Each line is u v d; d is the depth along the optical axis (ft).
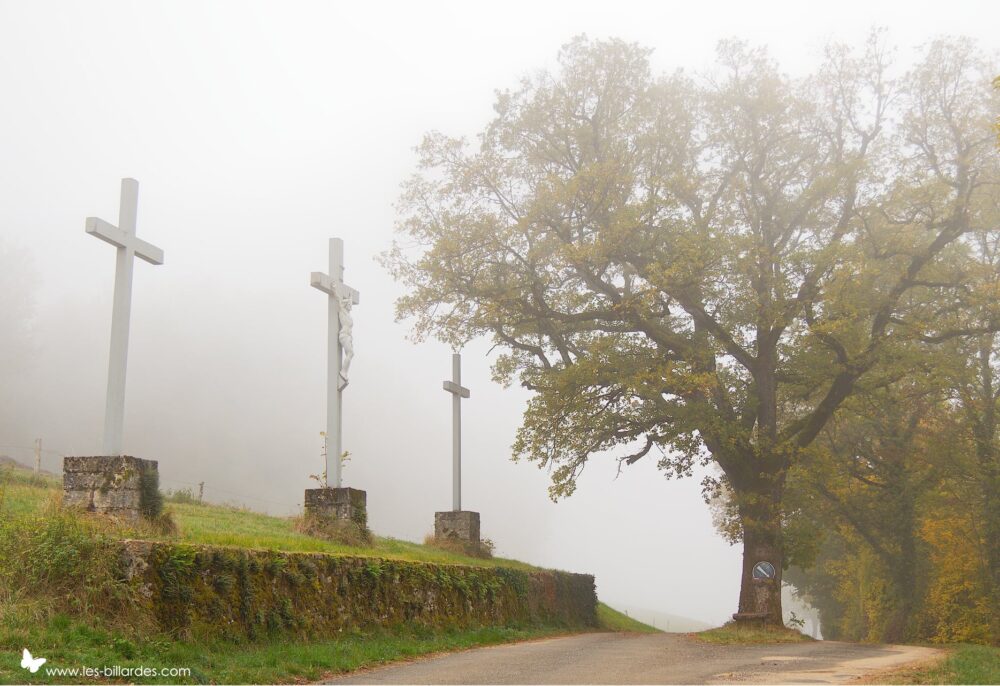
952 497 107.24
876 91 89.20
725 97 89.10
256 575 43.09
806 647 64.54
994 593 98.32
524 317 90.33
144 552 37.91
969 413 100.17
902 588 111.96
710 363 85.20
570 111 89.97
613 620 109.29
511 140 92.17
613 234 81.76
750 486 86.28
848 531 123.65
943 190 82.69
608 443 90.74
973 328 89.45
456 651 54.39
